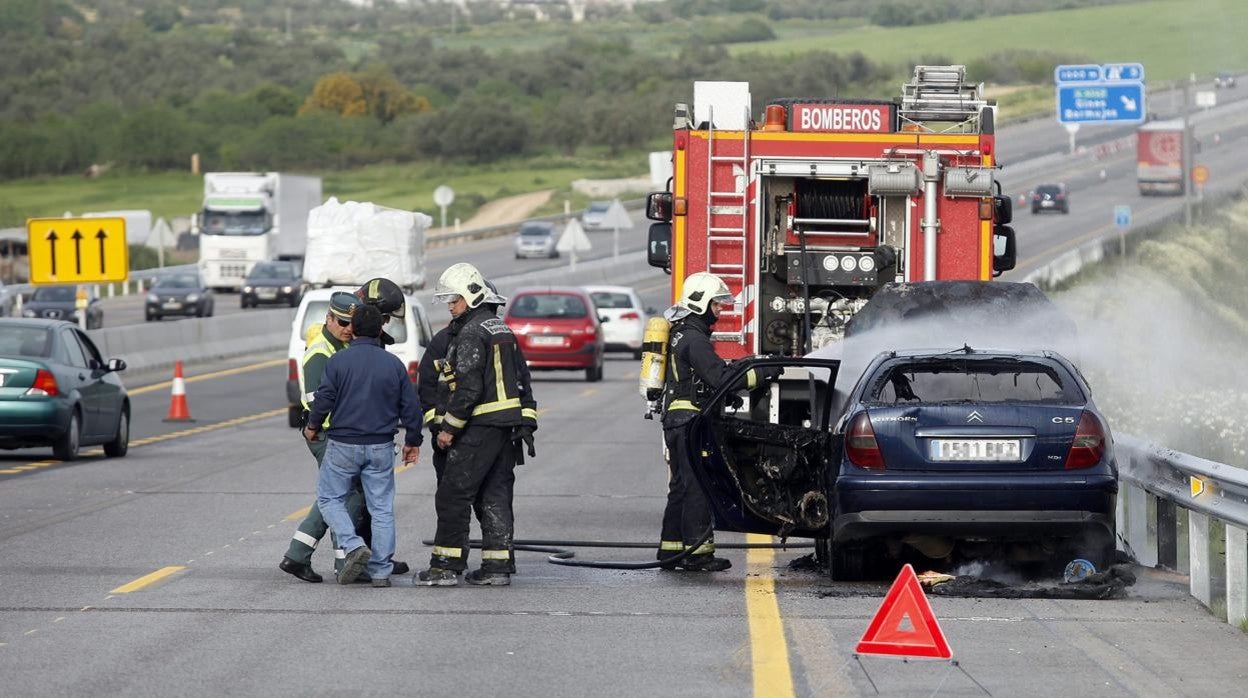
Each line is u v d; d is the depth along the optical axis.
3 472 57.78
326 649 27.34
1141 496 36.72
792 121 47.31
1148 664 26.09
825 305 47.75
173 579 34.66
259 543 40.34
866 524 32.19
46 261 94.69
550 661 26.44
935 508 31.92
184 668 25.78
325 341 35.56
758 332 47.16
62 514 46.00
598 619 30.20
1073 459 32.03
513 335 34.28
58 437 60.06
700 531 35.88
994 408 32.25
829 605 31.72
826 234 47.94
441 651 27.22
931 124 49.06
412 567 36.72
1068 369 33.34
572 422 78.38
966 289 38.41
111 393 64.00
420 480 54.84
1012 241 50.34
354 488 35.47
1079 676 25.27
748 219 47.19
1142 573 35.56
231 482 54.44
